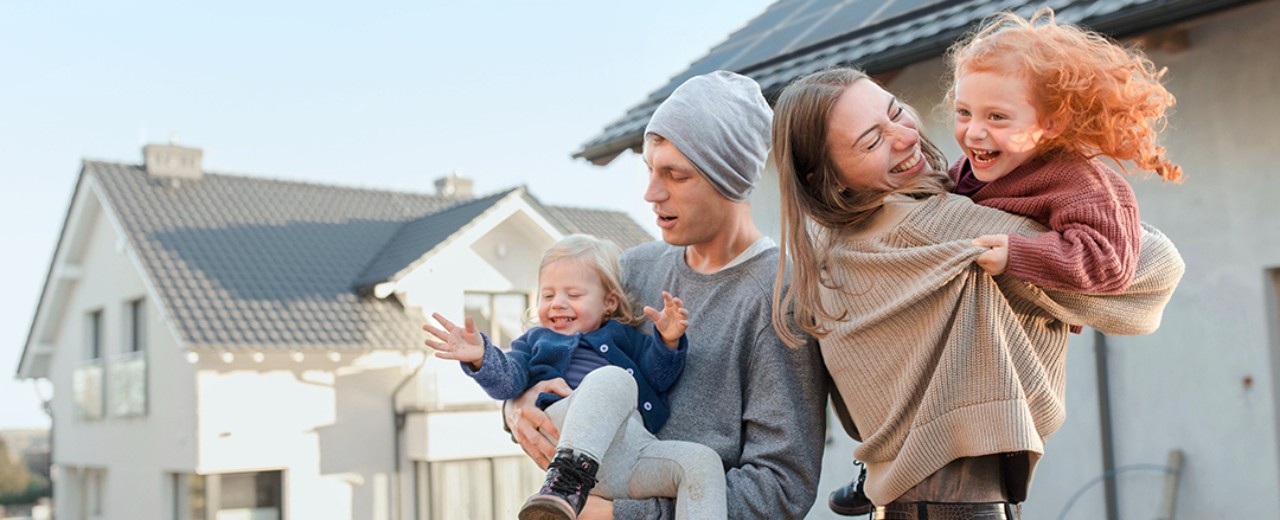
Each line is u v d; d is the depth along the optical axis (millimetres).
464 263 17906
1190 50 5387
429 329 2229
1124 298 1806
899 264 1861
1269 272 5172
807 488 2111
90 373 20391
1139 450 5672
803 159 2008
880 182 1944
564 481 1991
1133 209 1765
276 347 15891
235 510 16344
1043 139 1778
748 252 2291
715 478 2039
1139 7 4652
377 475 17156
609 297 2461
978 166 1835
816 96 1959
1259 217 5137
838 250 1991
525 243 18656
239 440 16219
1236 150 5215
